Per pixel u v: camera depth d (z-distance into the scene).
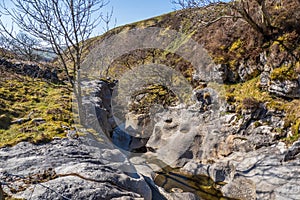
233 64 10.12
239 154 6.85
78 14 5.69
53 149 4.88
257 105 7.61
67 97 9.14
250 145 6.88
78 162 4.49
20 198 3.38
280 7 9.38
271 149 6.32
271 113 7.20
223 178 6.61
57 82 11.52
